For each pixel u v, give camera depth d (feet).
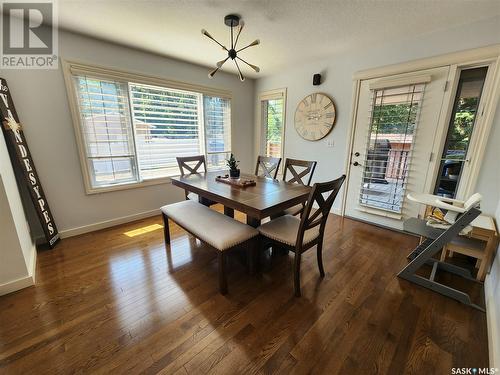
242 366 3.76
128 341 4.19
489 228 5.68
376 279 6.06
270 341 4.22
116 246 7.72
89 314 4.81
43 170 7.52
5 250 5.23
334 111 10.09
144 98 9.56
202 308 5.02
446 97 7.34
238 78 12.74
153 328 4.48
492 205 6.93
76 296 5.32
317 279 6.07
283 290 5.63
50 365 3.76
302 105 11.18
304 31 7.30
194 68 10.76
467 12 6.14
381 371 3.69
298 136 11.76
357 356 3.94
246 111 13.61
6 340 4.19
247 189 6.69
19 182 6.95
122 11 6.14
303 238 5.41
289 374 3.64
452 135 7.79
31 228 7.43
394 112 8.43
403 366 3.77
